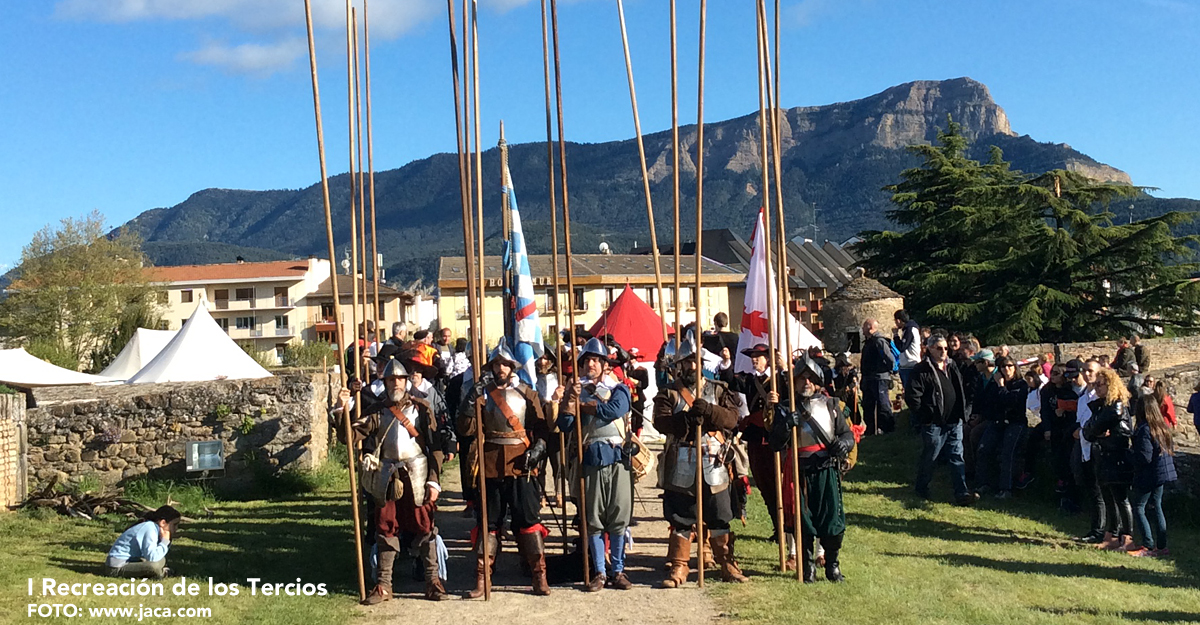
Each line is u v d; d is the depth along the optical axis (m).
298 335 81.19
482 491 7.76
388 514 7.77
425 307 91.81
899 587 8.38
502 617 7.37
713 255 74.12
